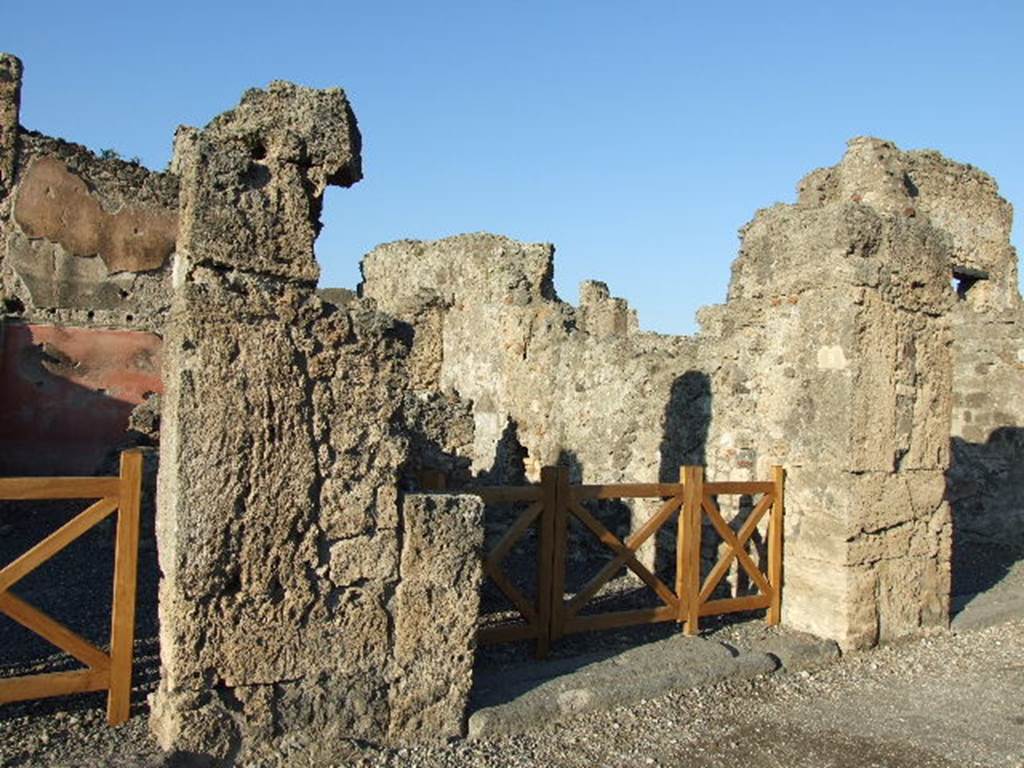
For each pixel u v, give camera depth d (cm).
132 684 430
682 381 774
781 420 638
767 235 665
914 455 627
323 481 380
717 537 702
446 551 407
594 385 959
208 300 354
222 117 387
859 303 591
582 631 525
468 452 915
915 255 626
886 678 548
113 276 1409
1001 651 612
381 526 394
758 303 671
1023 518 1117
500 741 416
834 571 590
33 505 1000
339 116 398
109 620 579
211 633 353
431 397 901
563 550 515
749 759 423
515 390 1164
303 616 374
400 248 1636
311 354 377
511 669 487
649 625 607
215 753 351
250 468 361
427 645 404
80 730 365
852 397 586
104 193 1408
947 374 652
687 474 566
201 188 358
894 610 615
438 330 1415
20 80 1340
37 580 693
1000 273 1372
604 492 531
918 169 1280
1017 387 1144
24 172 1348
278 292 371
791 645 569
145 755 339
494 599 686
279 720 369
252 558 362
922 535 634
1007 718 491
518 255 1274
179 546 346
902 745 450
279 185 379
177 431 346
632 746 427
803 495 613
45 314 1360
